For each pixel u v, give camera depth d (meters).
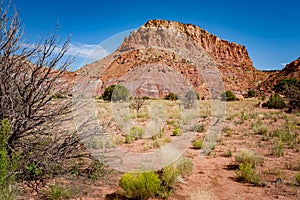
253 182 4.81
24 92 3.54
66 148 4.09
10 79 3.48
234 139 8.88
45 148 3.93
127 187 3.93
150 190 3.97
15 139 3.65
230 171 5.53
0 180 2.89
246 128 11.12
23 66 3.57
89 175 4.55
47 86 3.72
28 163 3.76
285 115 14.83
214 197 4.05
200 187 4.54
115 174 4.80
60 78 3.90
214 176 5.17
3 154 2.95
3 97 3.37
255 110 18.89
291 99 18.09
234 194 4.28
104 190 4.19
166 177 4.36
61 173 4.20
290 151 7.24
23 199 3.58
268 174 5.30
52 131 3.99
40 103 3.73
